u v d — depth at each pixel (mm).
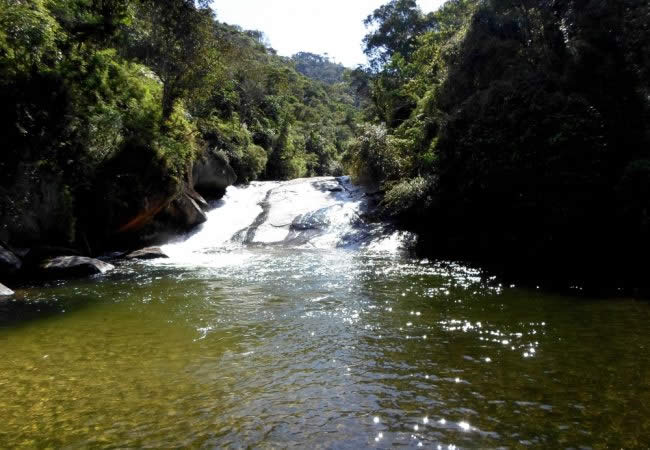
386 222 14664
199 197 16625
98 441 3352
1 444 3328
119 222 12430
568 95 9977
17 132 9852
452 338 5547
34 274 9523
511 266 10219
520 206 10523
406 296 7680
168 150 13562
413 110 20922
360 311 6824
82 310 7090
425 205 12898
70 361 4992
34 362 4969
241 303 7406
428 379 4359
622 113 9648
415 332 5809
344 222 15172
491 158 10836
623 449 3094
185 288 8539
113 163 12234
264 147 39219
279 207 17531
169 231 14414
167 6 15406
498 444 3201
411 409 3762
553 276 9000
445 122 12844
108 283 9055
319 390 4176
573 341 5254
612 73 10023
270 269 10352
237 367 4770
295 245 13961
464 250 11984
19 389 4289
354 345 5383
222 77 18844
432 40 25312
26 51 10422
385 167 16844
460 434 3352
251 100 41000
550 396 3910
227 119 31359
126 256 11977
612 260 9203
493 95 11281
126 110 13594
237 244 14242
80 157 11211
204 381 4426
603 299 7184
